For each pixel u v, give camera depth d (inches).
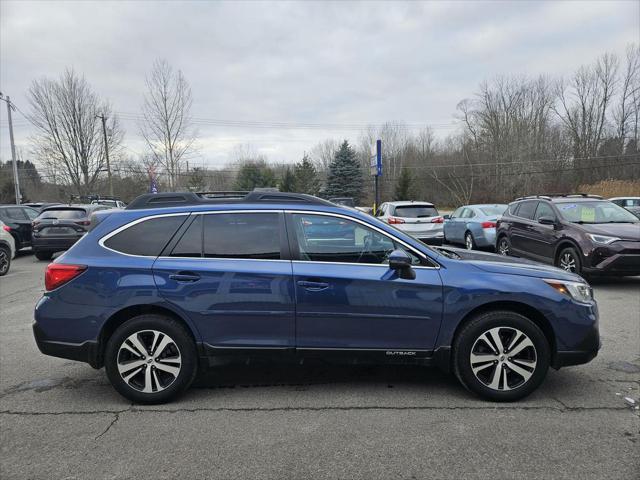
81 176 1359.5
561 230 354.0
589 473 110.0
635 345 205.6
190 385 159.6
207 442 125.8
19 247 570.9
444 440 125.5
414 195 1841.8
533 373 147.3
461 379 149.8
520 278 149.2
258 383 167.3
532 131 2089.1
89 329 147.8
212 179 2706.7
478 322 146.4
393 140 2807.6
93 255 151.1
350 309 147.3
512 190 2023.9
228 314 147.6
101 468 114.1
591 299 153.9
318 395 156.3
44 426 136.0
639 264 309.4
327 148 3120.1
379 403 149.4
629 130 1929.1
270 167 2770.7
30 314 276.5
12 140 1151.0
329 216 153.8
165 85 1151.6
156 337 148.3
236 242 151.9
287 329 148.4
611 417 138.3
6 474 111.9
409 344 149.3
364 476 109.7
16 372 181.3
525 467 112.6
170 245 151.7
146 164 1416.1
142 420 139.2
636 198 845.2
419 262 151.3
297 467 113.6
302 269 148.1
